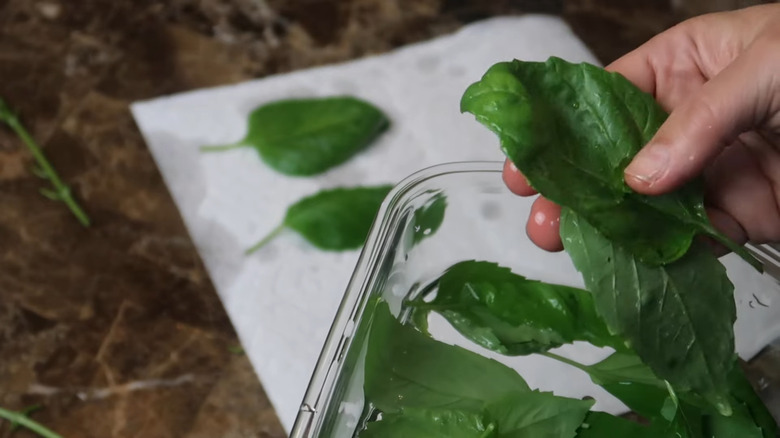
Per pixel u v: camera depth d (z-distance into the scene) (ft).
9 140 2.13
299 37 2.30
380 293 1.62
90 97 2.19
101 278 1.98
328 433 1.54
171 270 2.00
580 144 1.48
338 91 2.22
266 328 1.94
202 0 2.33
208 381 1.90
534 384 1.65
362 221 2.04
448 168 1.73
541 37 2.30
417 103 2.21
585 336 1.67
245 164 2.11
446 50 2.28
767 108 1.57
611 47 2.30
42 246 2.02
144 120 2.16
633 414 1.63
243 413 1.87
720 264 1.51
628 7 2.36
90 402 1.87
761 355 1.66
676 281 1.49
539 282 1.69
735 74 1.53
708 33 1.74
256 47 2.28
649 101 1.51
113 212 2.06
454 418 1.54
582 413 1.56
